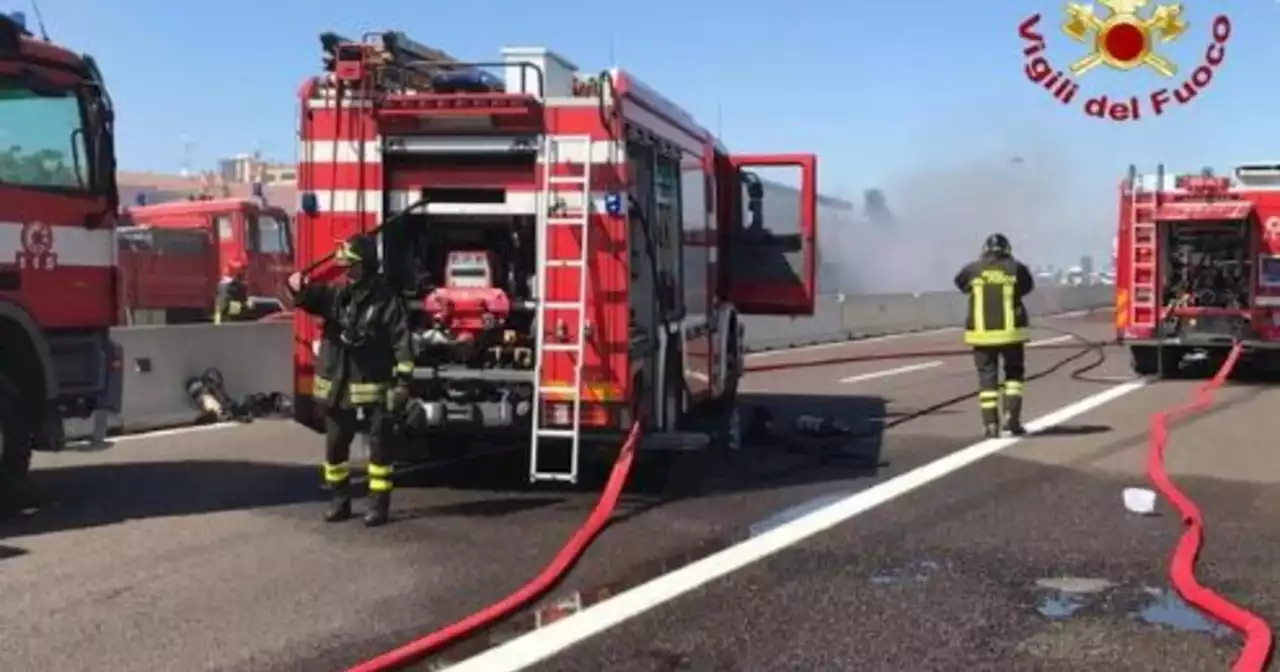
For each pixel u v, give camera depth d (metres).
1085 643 5.45
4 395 8.16
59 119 8.34
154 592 6.23
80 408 8.73
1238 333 18.09
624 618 5.84
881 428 12.60
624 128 8.55
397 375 7.85
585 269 8.52
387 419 7.89
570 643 5.45
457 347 8.74
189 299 22.08
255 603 6.04
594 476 9.61
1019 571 6.73
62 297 8.34
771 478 9.69
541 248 8.57
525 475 9.72
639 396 8.99
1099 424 12.81
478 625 5.62
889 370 19.97
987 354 12.03
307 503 8.62
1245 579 6.54
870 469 10.09
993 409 12.02
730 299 13.59
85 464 10.40
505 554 7.11
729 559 6.99
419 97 8.49
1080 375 18.78
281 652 5.29
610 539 7.51
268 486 9.31
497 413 8.65
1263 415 13.64
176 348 13.25
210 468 10.19
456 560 6.95
